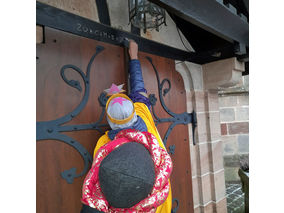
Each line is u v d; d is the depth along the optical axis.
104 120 1.21
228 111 3.60
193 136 1.87
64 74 1.07
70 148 1.07
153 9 1.26
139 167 0.59
